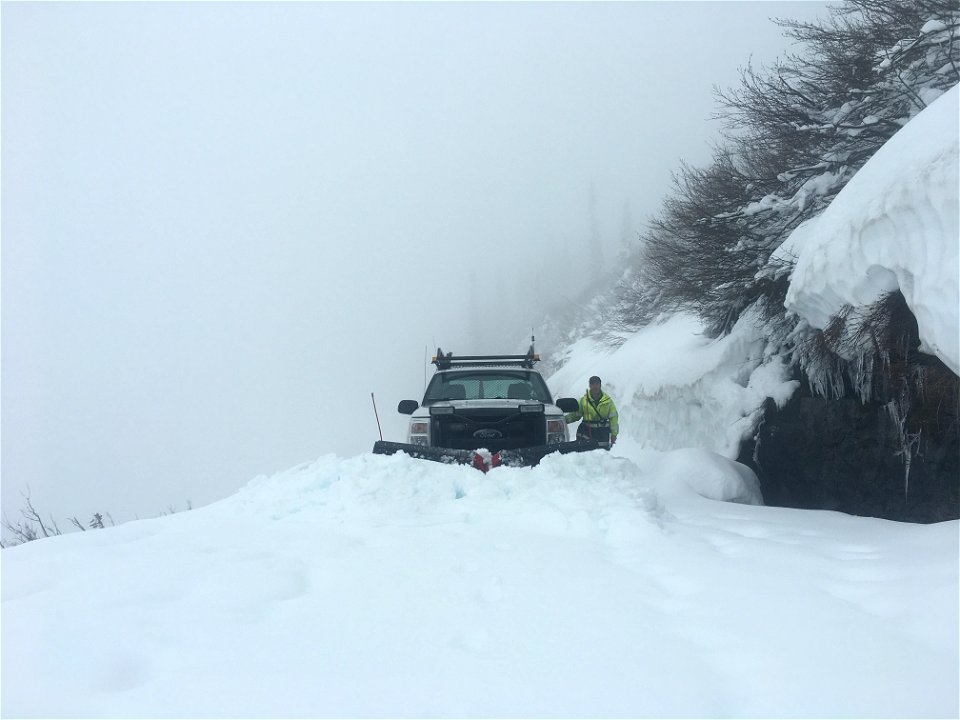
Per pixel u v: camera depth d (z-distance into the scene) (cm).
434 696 261
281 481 675
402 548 462
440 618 339
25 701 259
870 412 841
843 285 713
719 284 1234
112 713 250
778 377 1066
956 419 698
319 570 420
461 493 623
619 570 414
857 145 1031
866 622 320
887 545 455
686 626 326
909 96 952
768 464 1038
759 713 248
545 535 503
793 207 1073
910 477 774
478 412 788
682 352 1510
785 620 326
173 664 291
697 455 888
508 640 312
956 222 535
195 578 399
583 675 276
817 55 1127
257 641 312
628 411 1753
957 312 520
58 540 507
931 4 918
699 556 438
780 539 497
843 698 254
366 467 646
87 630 323
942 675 267
